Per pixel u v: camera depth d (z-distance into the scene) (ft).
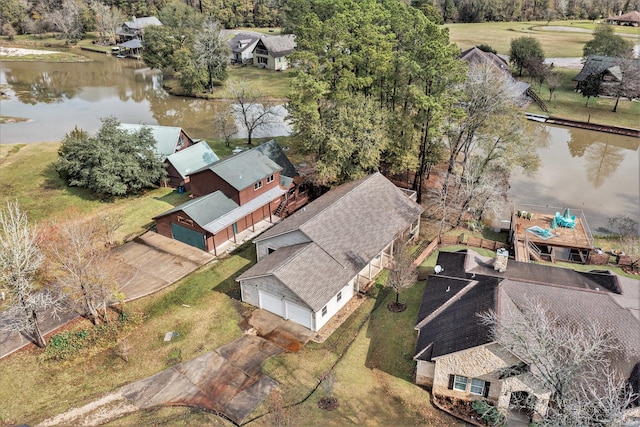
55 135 214.07
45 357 88.89
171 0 479.82
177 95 283.18
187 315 101.30
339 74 139.74
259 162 142.10
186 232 127.24
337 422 75.56
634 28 417.49
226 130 210.59
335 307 101.96
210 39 277.03
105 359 89.40
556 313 81.87
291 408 77.97
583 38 395.55
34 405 79.10
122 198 154.10
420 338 85.97
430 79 130.72
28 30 446.60
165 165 159.84
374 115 133.69
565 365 67.77
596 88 249.75
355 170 137.59
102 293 95.25
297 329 96.89
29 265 88.99
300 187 156.66
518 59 290.56
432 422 76.54
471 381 78.38
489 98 135.74
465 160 145.69
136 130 166.50
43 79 319.68
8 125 227.40
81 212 143.64
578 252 125.29
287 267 97.09
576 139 222.69
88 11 435.53
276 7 481.05
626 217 148.05
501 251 96.07
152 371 86.33
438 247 128.47
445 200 145.79
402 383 84.43
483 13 474.08
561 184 174.70
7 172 167.12
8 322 97.60
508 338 71.97
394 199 126.82
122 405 79.00
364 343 93.76
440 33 130.62
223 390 81.82
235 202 133.39
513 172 184.34
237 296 107.55
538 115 239.09
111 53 397.60
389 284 104.12
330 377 81.51
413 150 141.49
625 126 224.53
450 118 140.56
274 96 267.18
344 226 112.57
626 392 65.72
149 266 118.83
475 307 84.17
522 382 75.00
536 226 130.93
